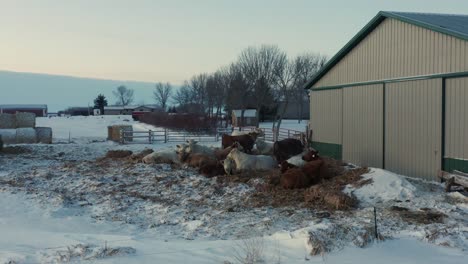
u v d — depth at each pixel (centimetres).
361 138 2086
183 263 729
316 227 881
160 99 15400
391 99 1869
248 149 2275
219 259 749
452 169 1557
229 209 1278
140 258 760
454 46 1534
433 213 1115
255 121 6906
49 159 2678
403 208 1180
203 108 9119
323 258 747
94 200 1482
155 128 6044
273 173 1641
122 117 10794
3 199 1482
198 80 10294
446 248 810
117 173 1912
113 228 1152
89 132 6025
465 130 1505
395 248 806
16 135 3756
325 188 1380
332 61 2273
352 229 860
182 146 2117
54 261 743
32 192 1583
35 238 966
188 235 1055
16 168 2280
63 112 16400
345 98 2219
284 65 6781
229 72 7700
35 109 13312
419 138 1708
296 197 1363
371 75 2002
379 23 1934
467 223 1034
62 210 1334
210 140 4031
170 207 1350
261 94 6588
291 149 2019
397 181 1373
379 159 1952
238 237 1015
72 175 1914
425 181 1585
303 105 8712
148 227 1157
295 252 779
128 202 1432
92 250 805
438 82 1609
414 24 1709
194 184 1634
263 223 1116
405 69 1778
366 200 1285
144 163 2102
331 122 2358
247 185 1558
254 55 6669
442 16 1895
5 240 943
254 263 719
